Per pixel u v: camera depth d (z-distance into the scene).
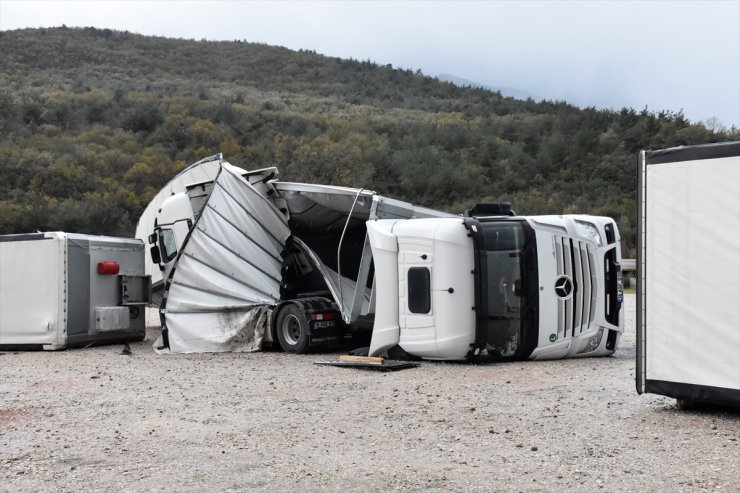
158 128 72.62
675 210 7.42
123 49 150.12
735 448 6.00
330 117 88.69
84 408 8.37
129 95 89.94
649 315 7.59
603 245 11.55
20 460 6.22
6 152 56.47
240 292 13.16
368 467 5.75
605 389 8.75
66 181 54.03
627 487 5.08
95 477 5.68
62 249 14.25
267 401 8.48
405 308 11.14
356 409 7.91
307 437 6.75
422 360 11.28
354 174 56.25
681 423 6.95
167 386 9.70
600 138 59.91
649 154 7.62
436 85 127.69
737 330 6.99
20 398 9.12
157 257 15.76
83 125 75.12
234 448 6.42
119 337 15.27
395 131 73.88
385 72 137.62
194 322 13.29
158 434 7.00
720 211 7.12
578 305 11.30
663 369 7.50
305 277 14.27
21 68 128.00
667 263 7.46
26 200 49.75
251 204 13.82
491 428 6.89
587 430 6.73
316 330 12.56
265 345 13.24
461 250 10.80
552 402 8.03
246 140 70.69
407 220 11.70
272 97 112.94
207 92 112.00
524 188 54.66
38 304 14.25
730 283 7.04
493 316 10.87
